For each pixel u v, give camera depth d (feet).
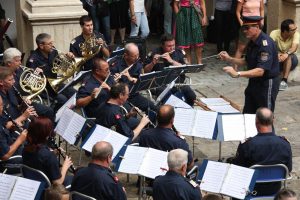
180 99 39.78
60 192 24.62
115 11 59.88
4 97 35.96
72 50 44.80
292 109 48.49
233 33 59.77
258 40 38.81
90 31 44.55
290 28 51.39
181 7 54.65
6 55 38.37
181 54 45.44
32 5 48.98
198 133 35.12
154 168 30.37
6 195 27.04
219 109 38.63
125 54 42.78
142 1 58.70
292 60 52.95
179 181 27.40
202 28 61.46
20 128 33.76
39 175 28.96
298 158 40.45
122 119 35.60
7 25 45.24
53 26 49.70
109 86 39.17
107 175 27.84
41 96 42.68
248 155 30.91
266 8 62.18
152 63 43.98
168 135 32.14
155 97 44.88
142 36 56.54
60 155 33.78
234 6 58.54
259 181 30.48
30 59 42.57
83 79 40.06
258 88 39.70
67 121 34.78
